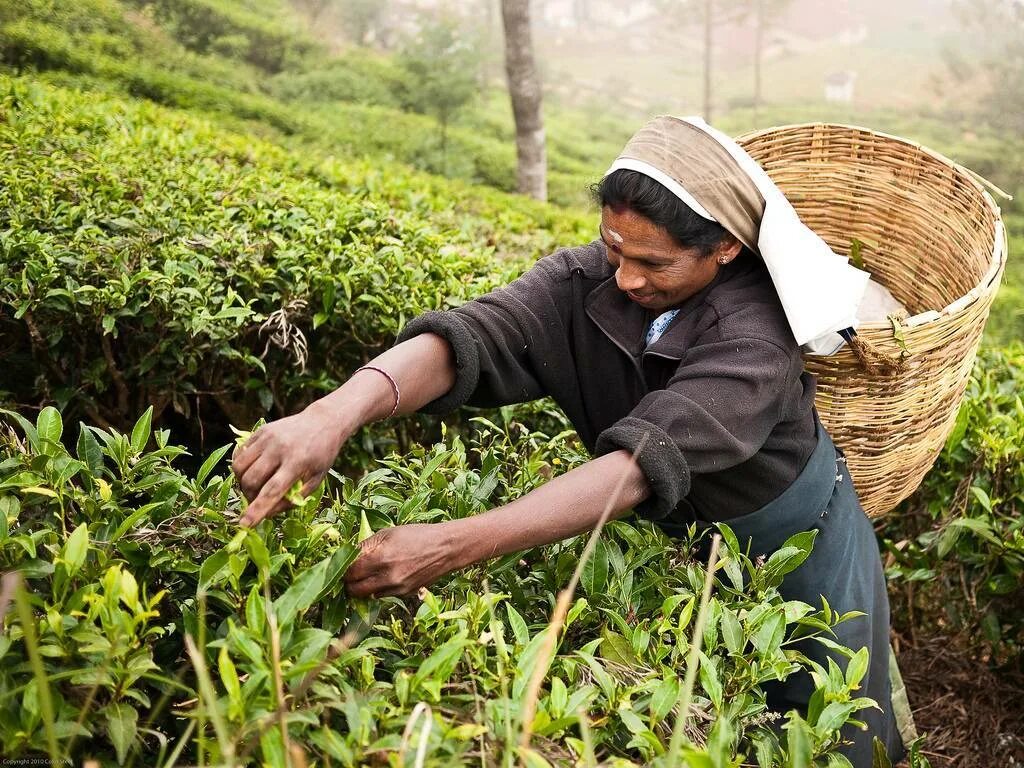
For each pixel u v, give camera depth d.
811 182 2.76
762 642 1.52
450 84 15.16
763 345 1.71
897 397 2.13
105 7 15.77
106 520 1.51
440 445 1.99
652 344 1.81
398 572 1.43
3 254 2.58
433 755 1.21
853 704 1.47
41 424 1.56
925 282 2.68
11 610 1.29
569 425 2.76
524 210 7.28
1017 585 2.71
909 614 3.15
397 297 2.76
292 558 1.41
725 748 1.25
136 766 1.35
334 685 1.33
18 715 1.23
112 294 2.51
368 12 25.03
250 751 1.20
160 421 2.93
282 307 2.63
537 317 1.90
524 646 1.39
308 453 1.42
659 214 1.64
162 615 1.52
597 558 1.65
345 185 4.95
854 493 2.12
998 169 24.06
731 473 1.83
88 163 3.65
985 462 2.82
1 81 5.72
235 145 5.36
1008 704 2.91
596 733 1.37
